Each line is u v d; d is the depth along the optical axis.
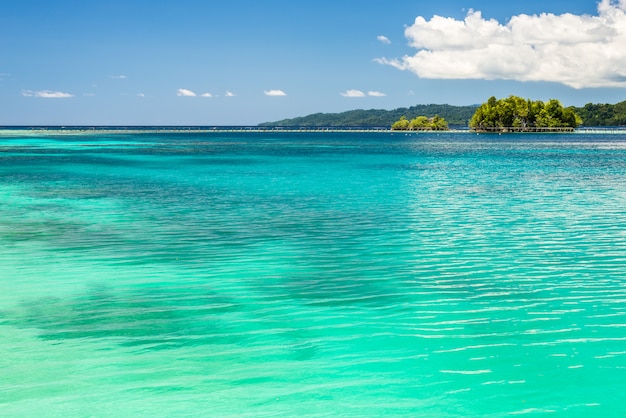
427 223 24.70
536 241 20.91
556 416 8.63
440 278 15.89
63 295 14.34
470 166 60.94
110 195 34.78
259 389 9.47
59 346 11.16
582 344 11.17
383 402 9.05
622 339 11.41
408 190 38.00
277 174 51.12
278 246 19.98
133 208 29.25
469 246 20.00
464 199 33.12
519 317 12.70
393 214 27.38
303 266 17.19
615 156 80.31
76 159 70.62
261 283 15.41
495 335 11.66
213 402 9.05
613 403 8.98
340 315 12.88
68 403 9.02
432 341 11.37
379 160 72.44
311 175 50.09
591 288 14.92
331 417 8.63
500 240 21.08
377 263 17.58
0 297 14.16
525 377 9.83
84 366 10.30
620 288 14.93
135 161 68.12
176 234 22.12
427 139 165.75
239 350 10.98
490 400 9.09
